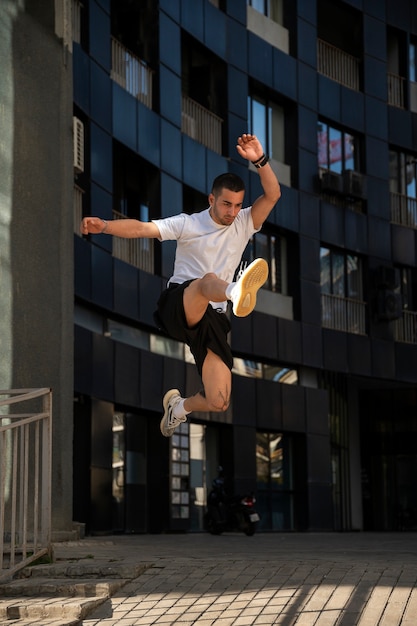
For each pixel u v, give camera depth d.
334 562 8.70
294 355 28.06
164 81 24.72
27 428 8.73
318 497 28.45
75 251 20.23
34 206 13.29
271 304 27.91
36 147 13.51
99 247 21.34
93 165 21.25
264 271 5.67
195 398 6.80
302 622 7.08
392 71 33.38
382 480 33.97
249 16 28.52
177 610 7.51
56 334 13.59
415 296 32.53
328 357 29.12
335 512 29.72
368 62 32.03
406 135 32.66
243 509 21.27
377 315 30.64
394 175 32.59
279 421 27.55
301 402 28.45
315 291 29.05
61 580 8.34
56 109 14.20
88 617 7.52
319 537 21.50
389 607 7.25
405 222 32.34
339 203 30.44
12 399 8.41
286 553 10.95
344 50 32.41
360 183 30.34
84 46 21.53
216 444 26.00
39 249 13.32
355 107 31.33
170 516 22.75
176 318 6.34
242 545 15.70
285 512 27.92
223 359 6.50
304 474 28.25
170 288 6.51
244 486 26.02
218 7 27.80
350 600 7.45
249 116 28.38
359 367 29.98
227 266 6.53
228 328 6.58
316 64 30.38
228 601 7.62
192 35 26.05
